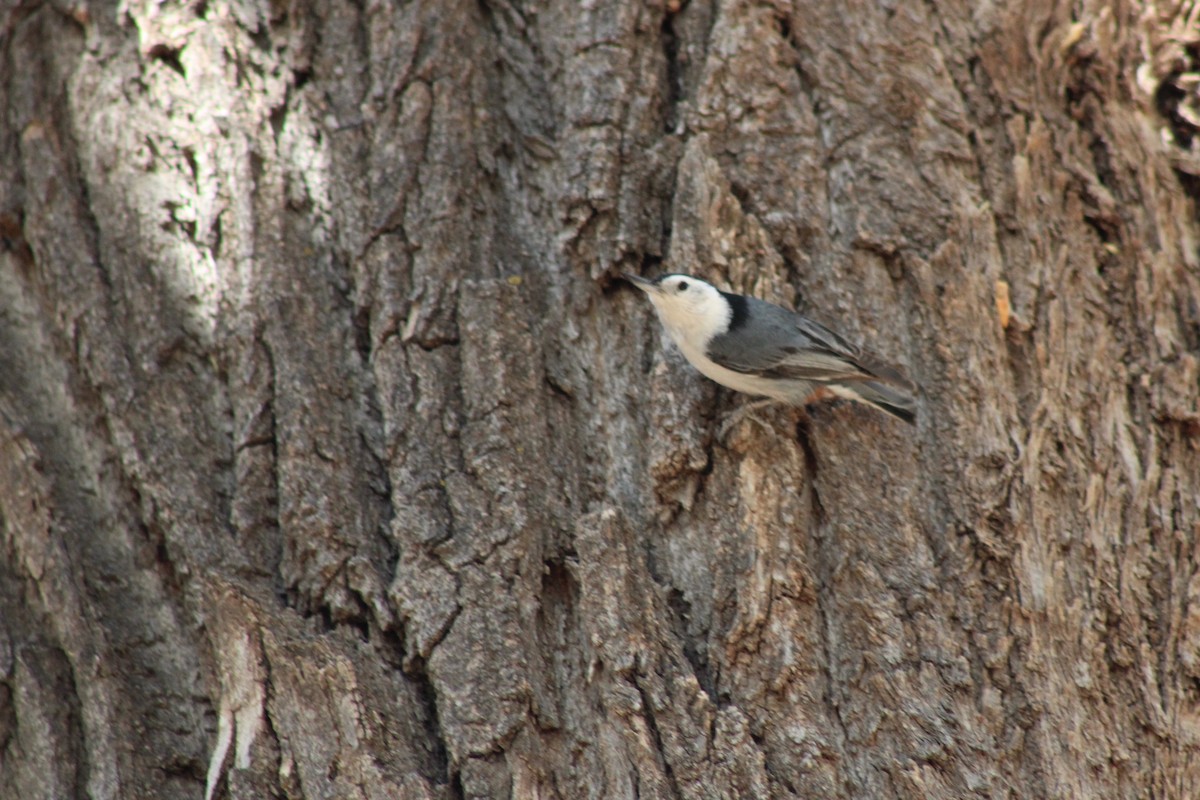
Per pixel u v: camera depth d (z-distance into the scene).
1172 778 6.64
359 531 6.99
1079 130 9.02
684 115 8.51
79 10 8.94
